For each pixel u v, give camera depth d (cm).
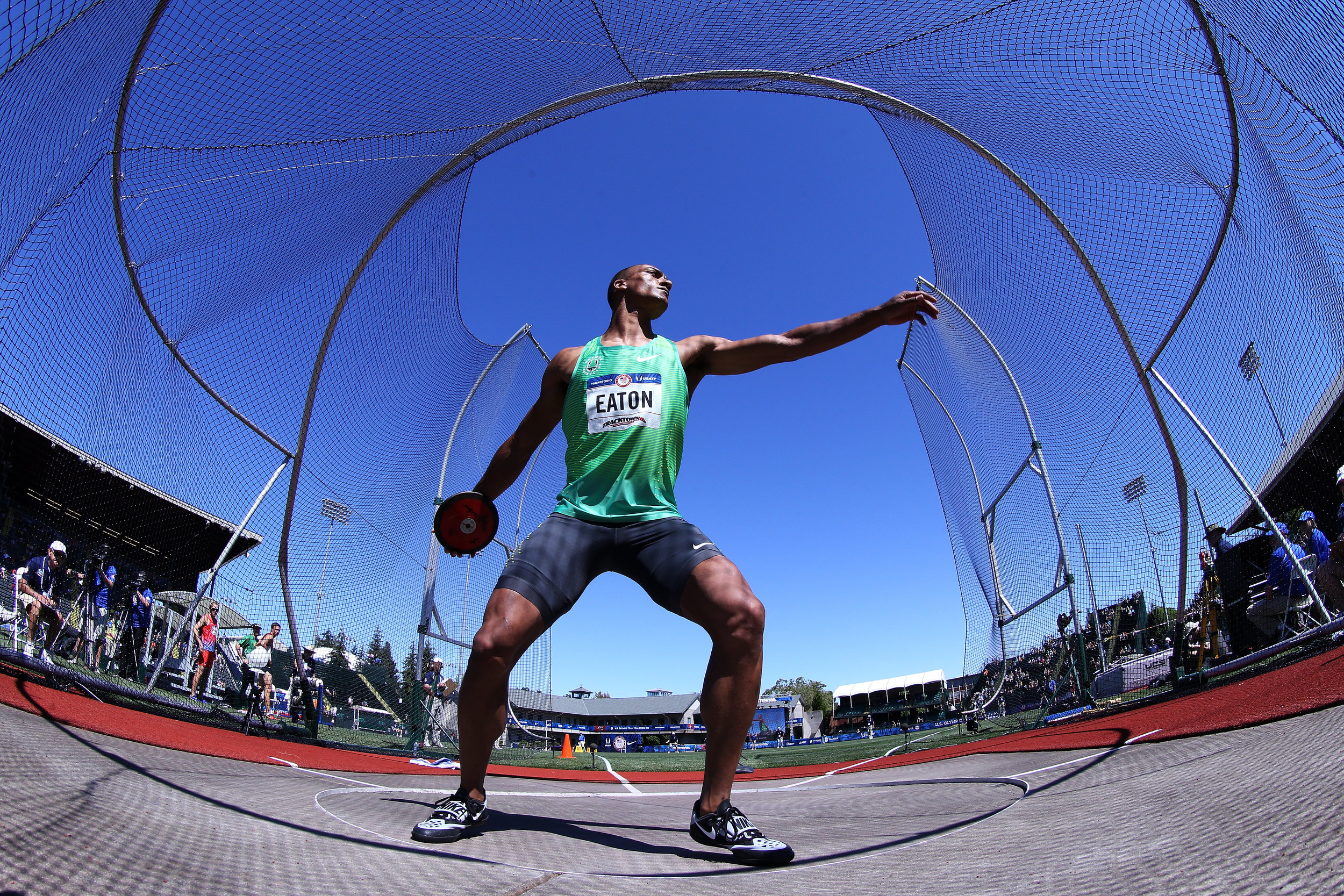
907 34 612
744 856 143
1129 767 224
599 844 167
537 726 1541
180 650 1039
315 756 490
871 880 115
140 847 114
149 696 696
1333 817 103
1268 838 102
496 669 163
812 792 367
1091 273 683
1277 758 162
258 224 590
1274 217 508
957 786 296
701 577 168
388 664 851
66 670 622
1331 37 373
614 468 184
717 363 212
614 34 599
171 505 893
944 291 990
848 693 3966
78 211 481
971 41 594
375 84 543
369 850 137
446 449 953
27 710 314
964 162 762
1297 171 450
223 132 510
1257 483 602
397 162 634
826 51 655
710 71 674
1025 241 759
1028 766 324
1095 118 589
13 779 147
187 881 99
